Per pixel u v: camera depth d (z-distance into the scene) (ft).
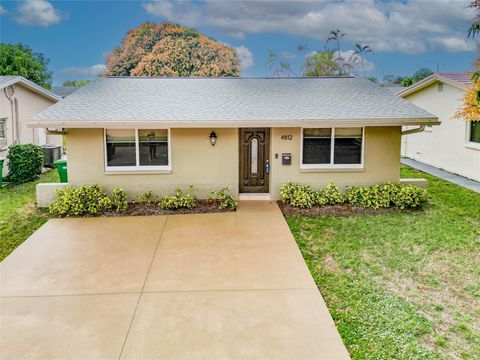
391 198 40.37
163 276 26.37
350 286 24.86
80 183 41.75
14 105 59.06
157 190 42.42
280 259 28.78
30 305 22.98
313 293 24.02
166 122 38.63
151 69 133.90
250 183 44.47
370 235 33.14
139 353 18.71
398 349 18.99
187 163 42.22
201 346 19.17
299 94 46.98
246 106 42.68
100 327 20.79
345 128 42.22
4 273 27.04
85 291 24.54
